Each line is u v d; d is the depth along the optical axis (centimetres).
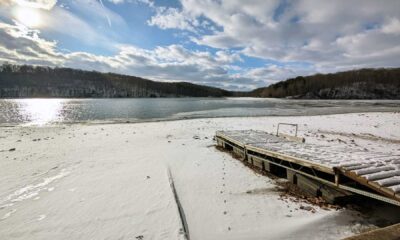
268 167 782
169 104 5925
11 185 689
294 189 648
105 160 951
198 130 1702
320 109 3984
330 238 422
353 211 510
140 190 644
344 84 10612
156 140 1365
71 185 686
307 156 664
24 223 486
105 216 510
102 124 2133
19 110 3834
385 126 1789
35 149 1148
